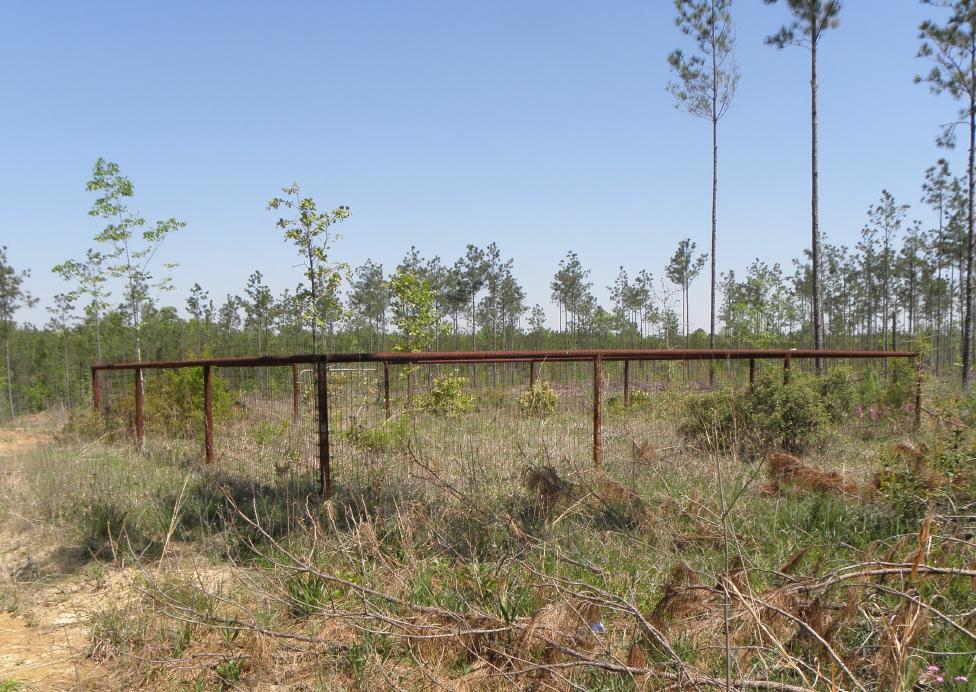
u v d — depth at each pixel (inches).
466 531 159.2
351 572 141.3
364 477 208.1
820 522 167.5
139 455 305.0
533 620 104.3
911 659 94.6
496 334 1470.2
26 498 222.1
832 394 326.6
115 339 669.3
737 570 115.6
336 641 115.3
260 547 167.5
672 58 826.2
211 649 120.9
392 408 283.1
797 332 1521.9
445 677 104.8
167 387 400.2
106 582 157.8
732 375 324.8
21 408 1173.1
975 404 279.4
